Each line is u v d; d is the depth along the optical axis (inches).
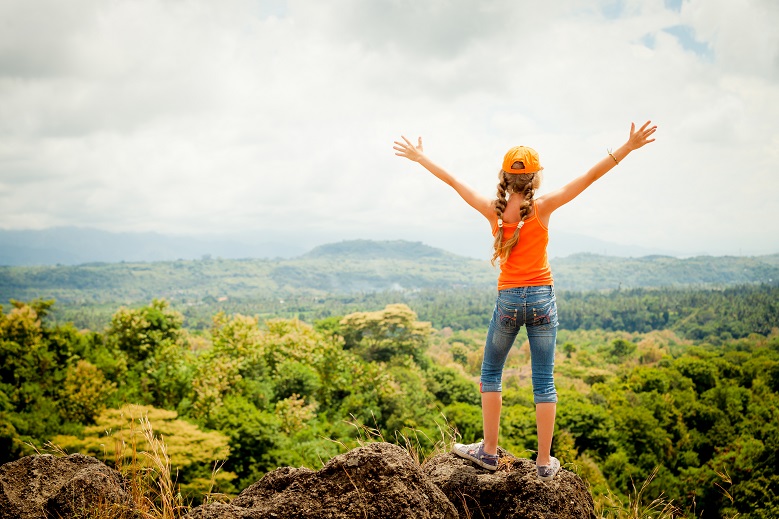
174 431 763.4
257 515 97.0
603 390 2063.2
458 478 120.9
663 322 5605.3
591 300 6756.9
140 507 110.9
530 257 120.0
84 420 911.0
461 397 2110.0
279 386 1370.6
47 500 108.5
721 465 1229.7
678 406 1781.5
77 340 1136.2
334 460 103.9
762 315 4712.1
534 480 114.6
